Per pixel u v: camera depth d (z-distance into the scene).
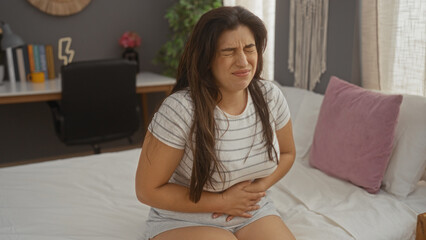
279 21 2.52
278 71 2.60
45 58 3.30
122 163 2.01
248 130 1.17
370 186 1.60
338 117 1.77
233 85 1.09
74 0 3.42
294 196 1.60
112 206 1.61
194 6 3.41
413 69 1.87
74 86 2.58
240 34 1.06
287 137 1.35
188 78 1.12
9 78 3.18
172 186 1.17
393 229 1.38
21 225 1.44
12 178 1.83
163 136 1.10
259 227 1.23
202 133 1.09
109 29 3.64
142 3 3.71
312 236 1.32
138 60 3.63
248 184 1.23
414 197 1.58
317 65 2.30
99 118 2.79
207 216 1.21
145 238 1.32
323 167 1.81
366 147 1.62
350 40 2.08
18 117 3.44
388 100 1.58
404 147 1.61
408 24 1.86
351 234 1.33
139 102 3.87
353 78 2.13
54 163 2.01
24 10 3.31
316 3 2.24
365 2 1.98
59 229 1.42
